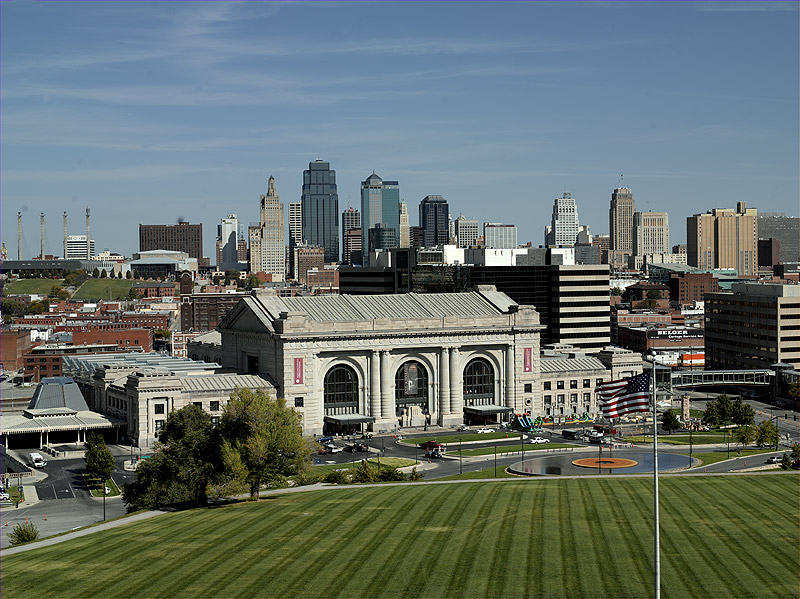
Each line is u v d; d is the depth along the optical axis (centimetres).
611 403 10012
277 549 10631
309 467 14062
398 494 13638
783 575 9438
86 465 18412
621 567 9731
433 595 9062
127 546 11044
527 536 10881
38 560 10625
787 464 16338
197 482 13725
